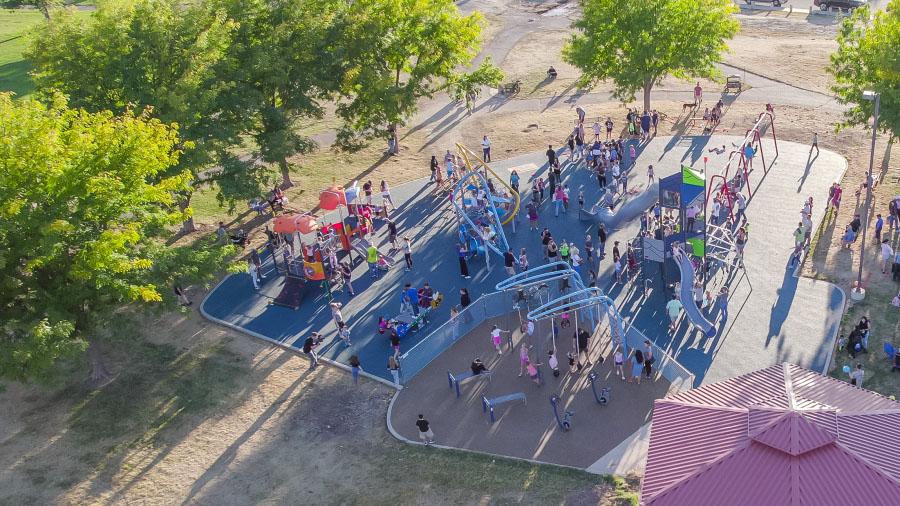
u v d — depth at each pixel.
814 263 35.91
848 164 45.06
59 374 27.62
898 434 19.17
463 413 28.83
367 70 45.19
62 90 36.69
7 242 25.64
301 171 50.03
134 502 24.75
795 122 51.47
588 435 27.12
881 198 40.66
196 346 33.69
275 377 31.47
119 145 28.17
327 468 26.23
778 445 18.56
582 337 30.41
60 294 27.53
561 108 58.22
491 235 38.00
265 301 36.91
